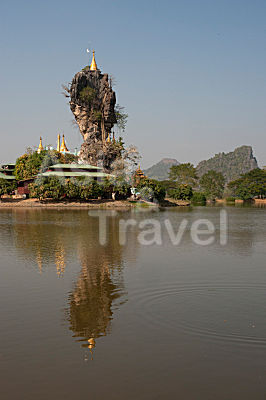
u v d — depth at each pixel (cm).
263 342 1373
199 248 3353
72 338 1407
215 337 1414
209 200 18525
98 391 1084
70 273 2362
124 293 1947
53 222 5734
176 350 1316
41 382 1127
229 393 1078
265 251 3219
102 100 14738
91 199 11088
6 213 7625
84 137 14862
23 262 2688
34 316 1620
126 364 1225
